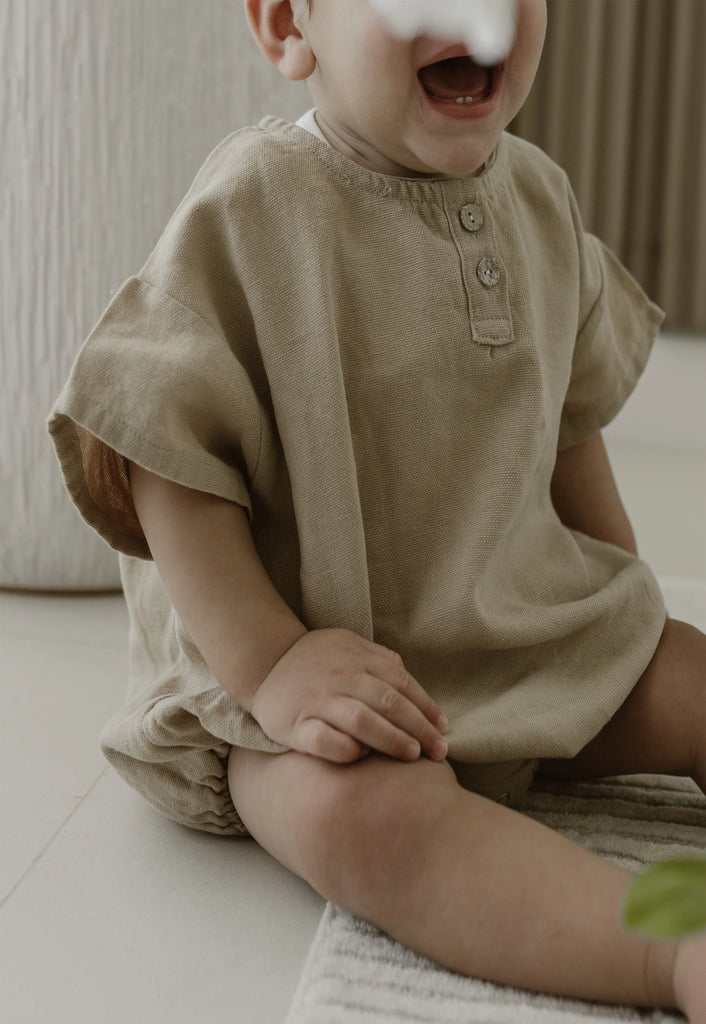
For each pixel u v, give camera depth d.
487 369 0.74
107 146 1.05
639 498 1.48
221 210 0.73
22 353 1.08
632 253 1.69
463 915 0.62
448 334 0.73
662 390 1.72
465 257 0.74
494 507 0.74
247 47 1.06
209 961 0.67
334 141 0.75
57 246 1.06
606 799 0.82
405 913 0.63
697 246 1.65
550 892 0.61
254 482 0.75
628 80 1.61
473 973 0.63
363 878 0.64
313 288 0.71
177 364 0.69
